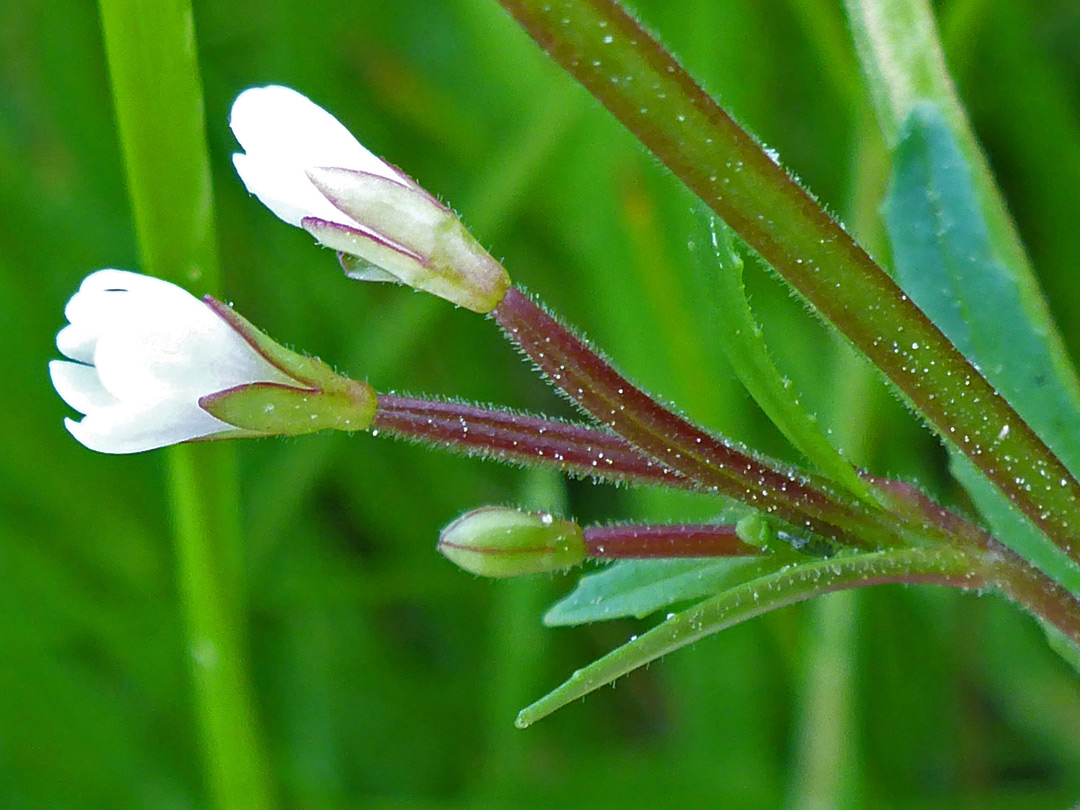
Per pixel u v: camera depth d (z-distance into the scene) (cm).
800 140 9
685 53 9
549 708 5
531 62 9
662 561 5
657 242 8
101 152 9
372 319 9
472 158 9
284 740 9
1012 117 9
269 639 9
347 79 10
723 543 5
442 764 9
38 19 9
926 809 8
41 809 8
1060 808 8
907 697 8
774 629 8
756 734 8
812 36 8
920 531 5
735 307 5
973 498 6
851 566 5
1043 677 8
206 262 6
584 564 9
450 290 5
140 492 9
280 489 9
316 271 9
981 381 5
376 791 9
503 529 5
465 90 9
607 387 5
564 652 9
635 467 5
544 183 9
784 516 5
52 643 9
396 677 9
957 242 6
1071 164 9
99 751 8
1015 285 6
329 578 9
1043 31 9
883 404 8
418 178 10
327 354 9
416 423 5
